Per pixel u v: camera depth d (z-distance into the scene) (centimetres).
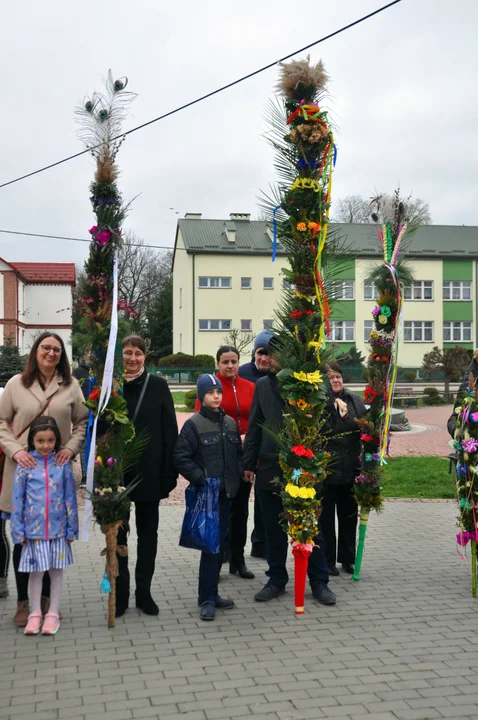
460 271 4819
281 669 422
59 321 4506
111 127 510
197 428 531
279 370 555
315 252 540
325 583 562
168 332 5956
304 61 537
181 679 409
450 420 636
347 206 4094
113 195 504
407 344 4762
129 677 412
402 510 903
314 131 529
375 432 607
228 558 638
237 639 472
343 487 639
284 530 538
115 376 496
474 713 367
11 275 4056
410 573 628
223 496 539
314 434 535
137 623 504
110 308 494
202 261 4606
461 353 3122
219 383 542
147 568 526
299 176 545
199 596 530
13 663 433
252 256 4653
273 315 562
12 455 489
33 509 479
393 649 453
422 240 4853
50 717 364
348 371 4059
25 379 516
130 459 507
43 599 527
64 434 517
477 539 563
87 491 482
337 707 373
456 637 474
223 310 4638
